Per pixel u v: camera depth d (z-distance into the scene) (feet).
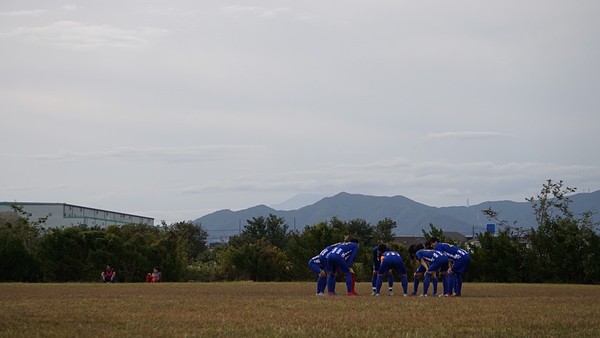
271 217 342.85
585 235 159.53
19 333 43.55
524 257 162.50
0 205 301.22
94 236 169.99
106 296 81.66
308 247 178.09
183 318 52.65
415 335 44.65
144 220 408.67
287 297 79.87
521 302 72.23
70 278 166.71
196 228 331.77
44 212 306.96
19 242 163.22
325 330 46.29
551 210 190.90
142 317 53.06
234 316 54.49
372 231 335.88
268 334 44.42
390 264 86.02
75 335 42.98
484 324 50.67
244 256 182.91
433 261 84.58
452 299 77.36
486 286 125.80
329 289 84.74
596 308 63.98
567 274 159.43
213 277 183.52
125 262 171.42
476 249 165.27
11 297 78.64
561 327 49.67
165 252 177.47
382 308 62.69
